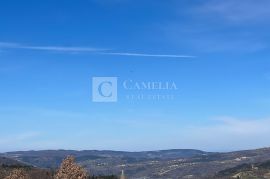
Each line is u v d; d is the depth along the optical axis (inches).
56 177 4771.2
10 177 5925.2
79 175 4741.6
